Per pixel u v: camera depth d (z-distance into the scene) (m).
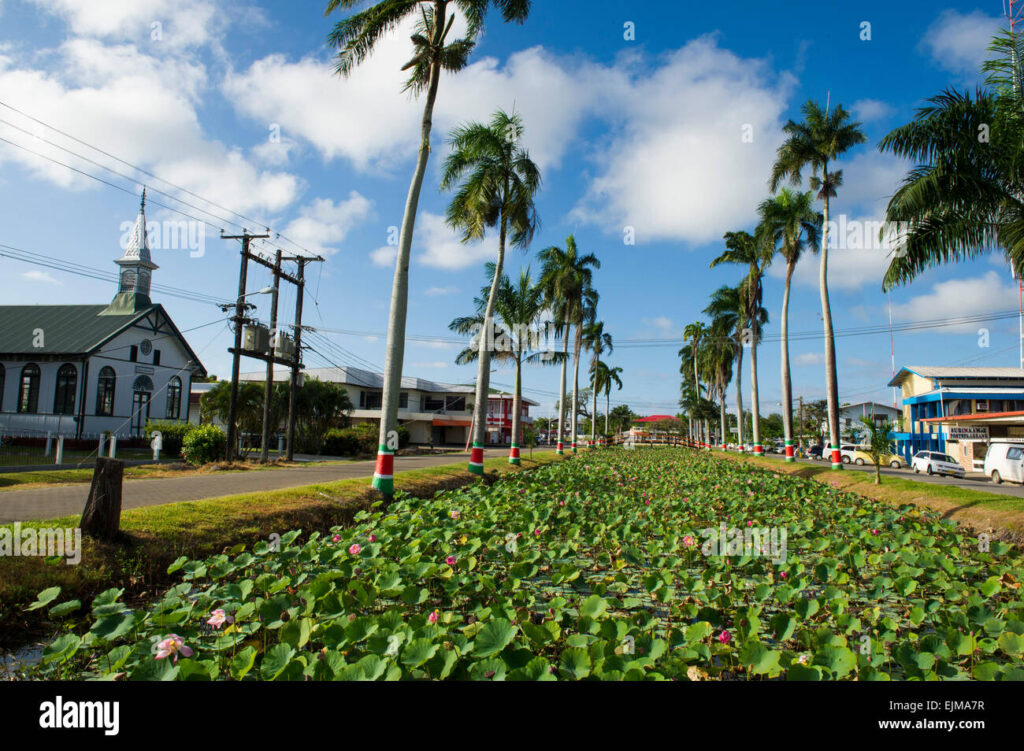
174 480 14.91
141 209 31.59
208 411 28.28
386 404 12.62
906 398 43.22
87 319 30.05
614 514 10.16
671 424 88.94
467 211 19.08
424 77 14.13
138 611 4.30
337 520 10.20
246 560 6.10
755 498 12.80
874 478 17.08
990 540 9.15
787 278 26.19
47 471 15.22
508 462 24.48
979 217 11.47
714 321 41.09
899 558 6.81
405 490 13.41
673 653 4.12
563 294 32.47
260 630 4.61
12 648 4.71
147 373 30.55
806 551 7.92
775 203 25.56
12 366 27.81
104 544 6.33
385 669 3.46
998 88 11.30
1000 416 28.58
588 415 98.62
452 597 5.43
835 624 4.97
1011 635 4.30
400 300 12.88
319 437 33.91
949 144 11.22
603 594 5.70
